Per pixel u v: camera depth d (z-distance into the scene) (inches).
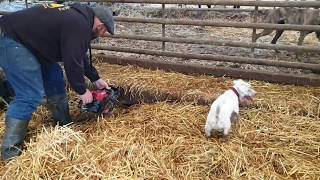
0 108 158.1
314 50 163.9
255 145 129.6
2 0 269.0
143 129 138.1
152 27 271.3
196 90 163.5
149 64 189.8
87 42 119.1
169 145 128.1
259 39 252.2
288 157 122.7
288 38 255.3
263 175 113.5
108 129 138.9
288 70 185.0
